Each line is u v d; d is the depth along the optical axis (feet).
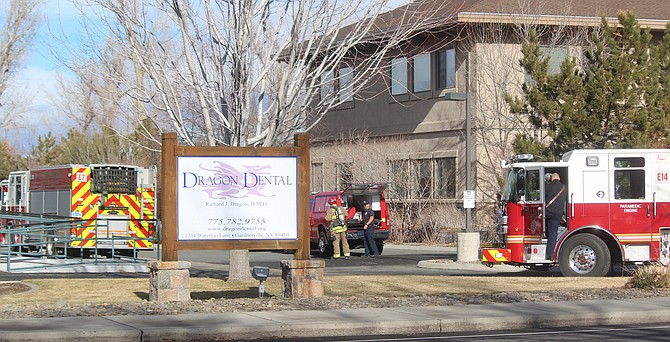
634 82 84.64
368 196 103.91
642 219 67.87
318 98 79.92
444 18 80.79
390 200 125.80
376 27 68.64
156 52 62.03
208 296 56.44
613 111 84.17
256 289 60.08
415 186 123.85
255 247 52.16
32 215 86.58
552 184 67.21
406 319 44.78
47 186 103.14
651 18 114.52
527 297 54.13
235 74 60.80
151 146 126.52
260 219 52.31
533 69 88.17
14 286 61.31
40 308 48.34
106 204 99.45
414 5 75.61
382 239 103.40
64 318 44.45
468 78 114.93
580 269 67.92
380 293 57.16
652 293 56.08
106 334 39.96
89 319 44.11
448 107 119.03
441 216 119.14
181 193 51.31
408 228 123.85
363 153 129.59
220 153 51.78
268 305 49.67
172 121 63.05
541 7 113.29
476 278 66.33
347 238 102.53
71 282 64.85
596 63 87.66
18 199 109.81
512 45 114.83
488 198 114.42
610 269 69.10
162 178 51.16
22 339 38.83
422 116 122.93
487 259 68.69
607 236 67.92
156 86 63.62
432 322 44.45
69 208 98.32
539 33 113.09
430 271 80.23
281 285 62.64
